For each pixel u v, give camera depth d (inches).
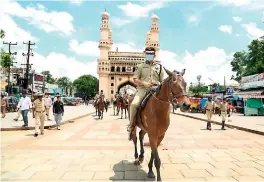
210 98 540.1
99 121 721.6
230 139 396.2
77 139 383.9
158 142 201.9
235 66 2124.8
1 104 739.4
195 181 189.3
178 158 261.6
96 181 188.7
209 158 261.9
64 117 781.9
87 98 4330.7
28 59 1327.5
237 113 1270.9
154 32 2869.1
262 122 674.8
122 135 430.0
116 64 2778.1
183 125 630.5
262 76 1103.6
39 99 422.0
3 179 191.6
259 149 311.4
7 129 474.6
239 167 227.5
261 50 1715.1
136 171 214.2
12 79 1588.3
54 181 187.9
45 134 438.6
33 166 227.6
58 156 267.0
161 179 193.5
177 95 170.9
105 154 277.6
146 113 193.2
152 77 215.6
